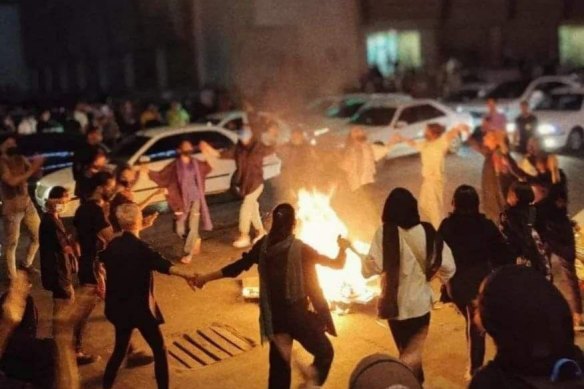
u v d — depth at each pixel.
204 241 10.73
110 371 5.61
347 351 6.60
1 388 3.73
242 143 10.18
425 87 28.12
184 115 19.97
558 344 1.87
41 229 6.48
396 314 5.16
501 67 33.16
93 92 35.09
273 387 5.27
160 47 32.72
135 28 34.44
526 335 1.86
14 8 42.44
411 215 5.20
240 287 8.55
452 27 33.81
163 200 13.06
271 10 30.09
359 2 31.23
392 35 33.41
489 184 8.85
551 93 19.09
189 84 31.31
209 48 30.62
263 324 5.20
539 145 8.88
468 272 5.52
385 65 33.09
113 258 5.47
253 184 10.04
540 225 6.81
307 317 5.14
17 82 42.91
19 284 4.29
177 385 6.18
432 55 33.53
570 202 12.39
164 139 13.59
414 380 2.10
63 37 40.50
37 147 15.18
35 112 25.08
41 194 12.84
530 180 7.64
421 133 17.11
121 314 5.47
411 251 5.16
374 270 5.23
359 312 7.45
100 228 6.36
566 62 35.50
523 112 15.38
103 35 37.22
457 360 6.34
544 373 1.87
